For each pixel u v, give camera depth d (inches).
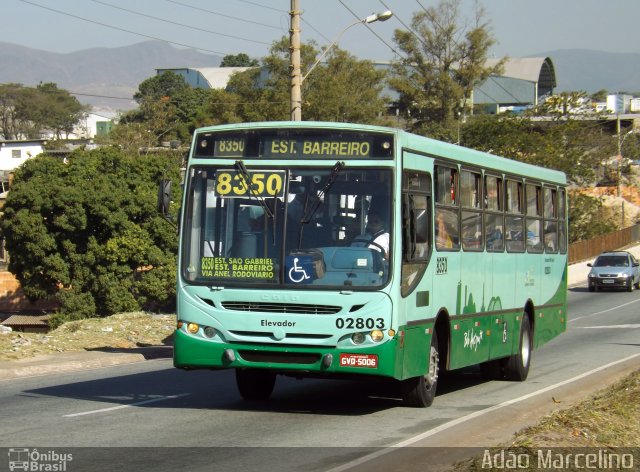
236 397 667.4
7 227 1994.3
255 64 6643.7
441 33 4694.9
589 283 2381.9
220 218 561.3
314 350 538.3
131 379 786.2
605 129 4136.3
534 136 3078.2
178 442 481.4
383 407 622.2
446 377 855.7
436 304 608.7
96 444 474.0
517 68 6240.2
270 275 546.9
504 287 770.2
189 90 5620.1
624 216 3806.6
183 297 559.5
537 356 1057.5
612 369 913.5
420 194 583.5
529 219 852.0
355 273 539.5
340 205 549.0
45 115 6589.6
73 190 1952.5
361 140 553.9
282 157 560.1
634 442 492.1
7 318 2340.1
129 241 1953.7
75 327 1243.2
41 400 647.8
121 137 3715.6
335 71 4133.9
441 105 4670.3
